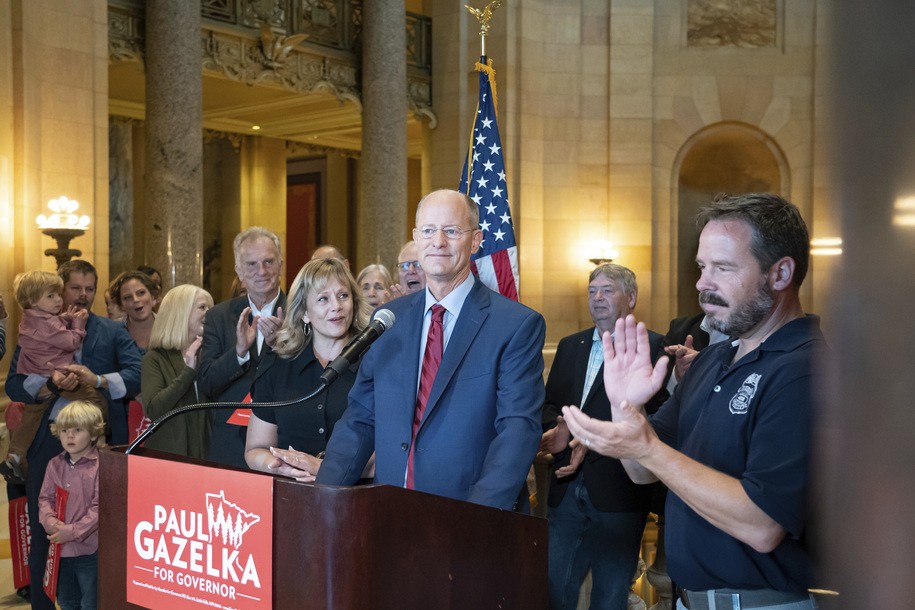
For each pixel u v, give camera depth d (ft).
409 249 15.58
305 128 51.26
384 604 5.66
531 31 43.50
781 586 6.13
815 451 1.68
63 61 27.71
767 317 6.35
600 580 11.53
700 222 6.65
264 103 44.70
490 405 8.01
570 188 44.78
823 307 1.35
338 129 51.57
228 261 55.06
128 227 52.80
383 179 39.42
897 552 1.26
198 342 12.80
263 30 36.73
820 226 1.34
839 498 1.36
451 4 43.83
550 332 44.34
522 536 6.68
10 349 24.86
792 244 6.22
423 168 45.39
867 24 1.22
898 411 1.24
